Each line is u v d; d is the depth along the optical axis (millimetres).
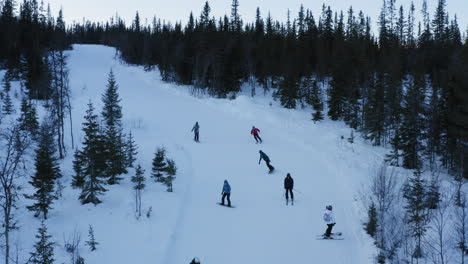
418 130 25750
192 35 64250
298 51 56625
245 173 18984
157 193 15180
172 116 34062
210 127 30453
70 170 17734
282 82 45344
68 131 25953
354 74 43188
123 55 79375
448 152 25734
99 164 14750
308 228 12797
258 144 25344
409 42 76250
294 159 21625
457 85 24828
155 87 51938
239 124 31984
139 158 20359
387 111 32406
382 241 11117
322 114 38062
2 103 31391
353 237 12156
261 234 12258
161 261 9914
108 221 12188
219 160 21172
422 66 53188
